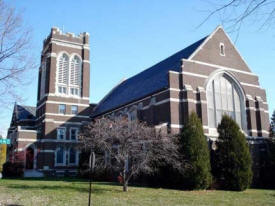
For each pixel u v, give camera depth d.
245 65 38.25
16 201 16.77
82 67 54.72
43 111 51.31
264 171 31.86
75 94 53.28
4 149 46.00
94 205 15.88
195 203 17.50
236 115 36.12
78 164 48.22
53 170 48.09
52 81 51.34
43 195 19.53
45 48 55.91
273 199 20.02
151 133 25.22
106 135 23.47
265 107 38.34
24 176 44.97
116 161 25.88
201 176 25.11
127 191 22.88
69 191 22.17
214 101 34.78
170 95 31.53
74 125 51.38
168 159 24.45
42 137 49.25
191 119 26.73
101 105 53.62
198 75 33.94
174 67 35.88
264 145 34.34
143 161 23.69
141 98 36.31
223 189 26.94
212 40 36.50
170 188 26.27
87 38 56.00
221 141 28.16
